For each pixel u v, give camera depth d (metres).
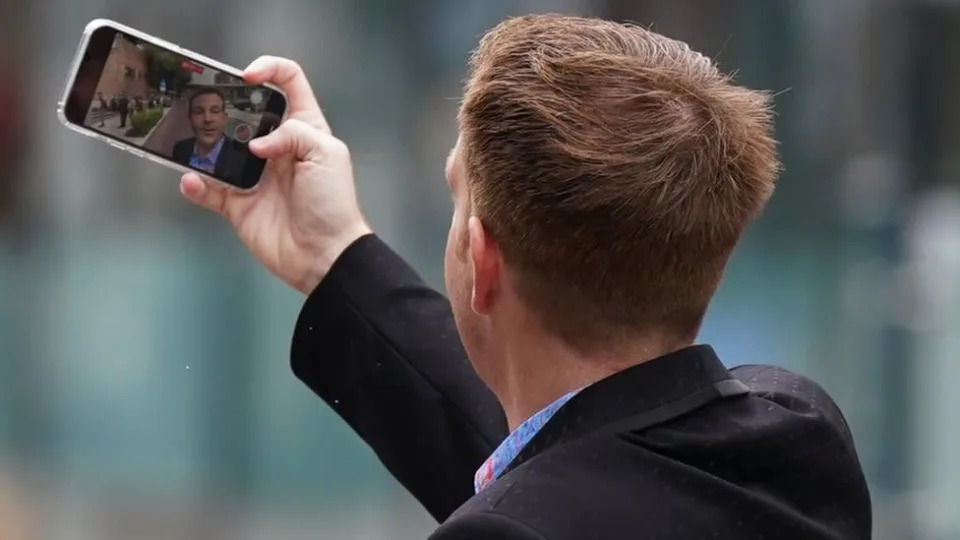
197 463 16.86
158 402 16.83
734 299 17.34
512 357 4.68
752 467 4.36
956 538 17.70
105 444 16.83
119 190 16.58
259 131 6.24
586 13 16.12
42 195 16.45
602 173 4.29
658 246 4.37
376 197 16.38
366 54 16.23
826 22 16.83
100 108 6.11
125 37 6.11
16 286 16.59
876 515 17.64
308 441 16.95
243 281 16.73
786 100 16.88
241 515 16.88
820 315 17.34
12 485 16.75
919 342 17.47
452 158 5.02
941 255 17.34
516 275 4.53
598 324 4.48
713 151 4.45
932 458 17.59
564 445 4.31
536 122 4.37
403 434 5.96
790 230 17.27
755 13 16.58
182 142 6.19
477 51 4.82
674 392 4.43
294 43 16.08
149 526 16.84
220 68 6.20
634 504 4.13
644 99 4.42
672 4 16.33
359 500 17.02
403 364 5.98
